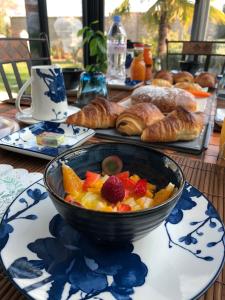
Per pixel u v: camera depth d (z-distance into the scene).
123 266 0.29
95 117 0.73
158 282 0.27
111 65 1.44
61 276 0.27
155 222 0.28
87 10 2.31
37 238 0.32
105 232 0.28
